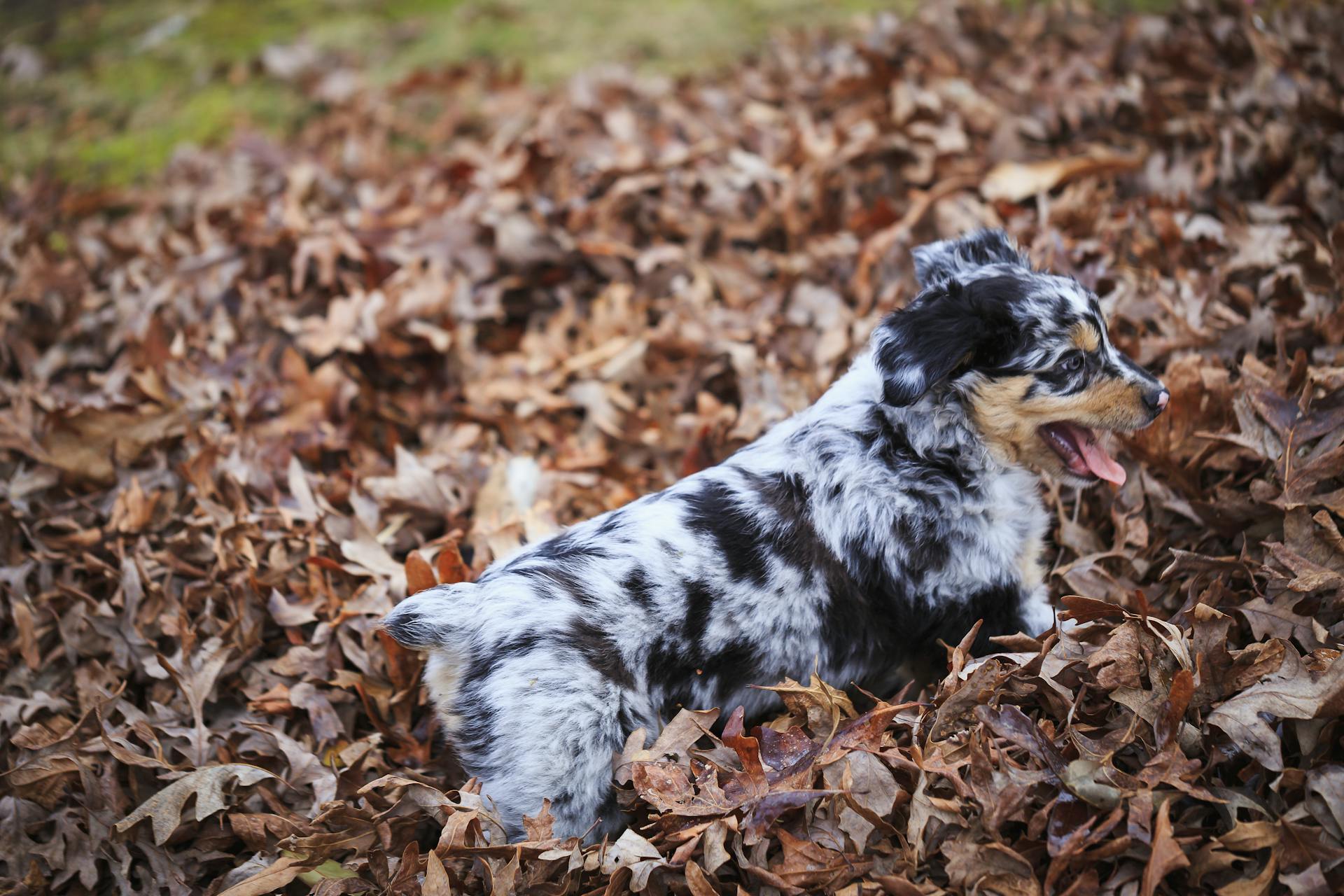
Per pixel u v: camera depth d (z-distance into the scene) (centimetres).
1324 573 304
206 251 565
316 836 310
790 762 295
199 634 381
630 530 325
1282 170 483
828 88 617
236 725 360
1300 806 262
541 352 516
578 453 468
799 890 272
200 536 412
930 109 562
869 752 288
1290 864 253
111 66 798
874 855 276
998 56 623
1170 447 375
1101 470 341
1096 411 331
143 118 742
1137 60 580
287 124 719
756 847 279
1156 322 423
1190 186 488
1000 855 261
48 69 802
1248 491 354
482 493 434
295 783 335
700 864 286
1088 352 327
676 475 449
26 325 536
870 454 334
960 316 318
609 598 311
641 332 513
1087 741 280
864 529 329
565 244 545
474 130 682
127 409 454
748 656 323
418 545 423
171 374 481
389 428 489
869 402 343
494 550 402
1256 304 414
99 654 383
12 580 399
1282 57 531
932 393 334
